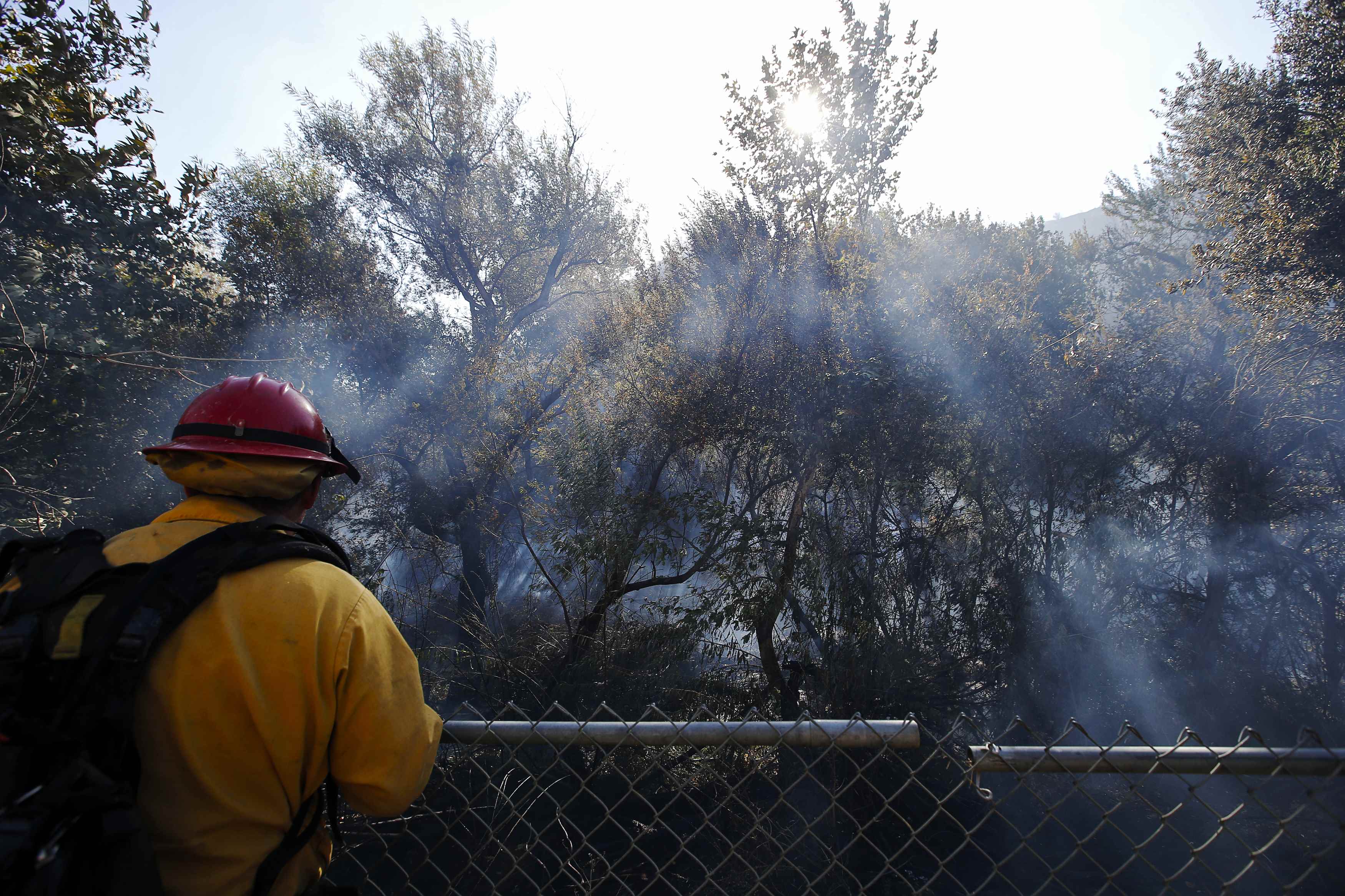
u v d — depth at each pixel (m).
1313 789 1.67
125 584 1.08
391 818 1.26
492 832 2.20
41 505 5.36
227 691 1.09
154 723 1.06
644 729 1.78
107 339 6.18
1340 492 10.12
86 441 6.70
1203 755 1.67
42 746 0.99
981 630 10.16
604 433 11.20
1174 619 10.53
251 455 1.26
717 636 9.93
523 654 10.97
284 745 1.12
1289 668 10.67
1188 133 12.79
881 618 10.01
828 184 10.60
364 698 1.18
